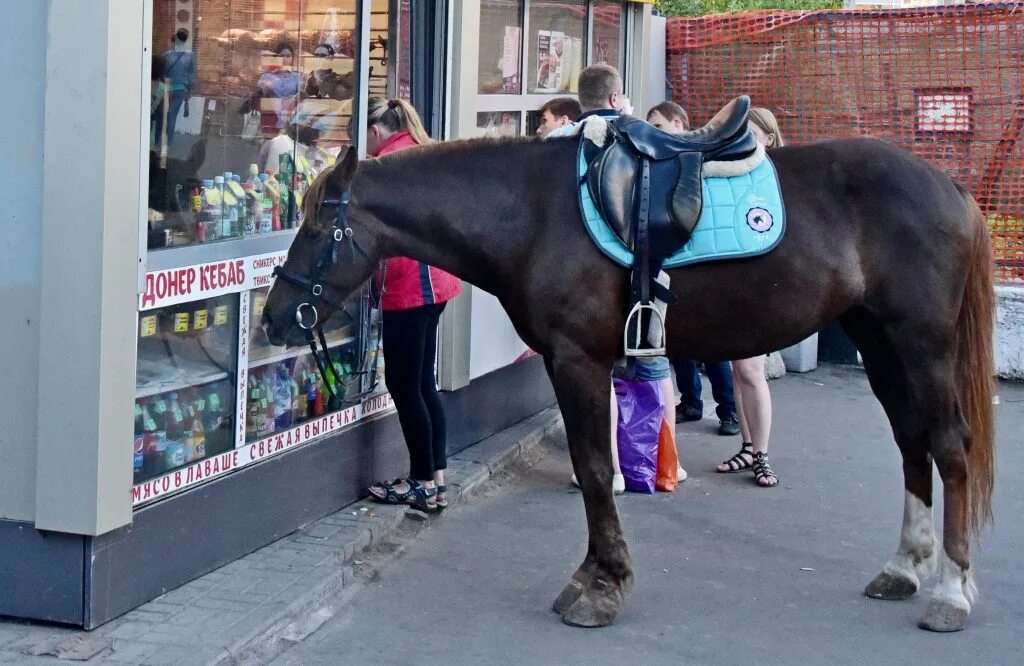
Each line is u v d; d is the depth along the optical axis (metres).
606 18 8.62
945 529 4.50
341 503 5.50
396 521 5.46
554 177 4.32
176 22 4.31
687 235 4.20
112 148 3.83
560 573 5.03
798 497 6.27
